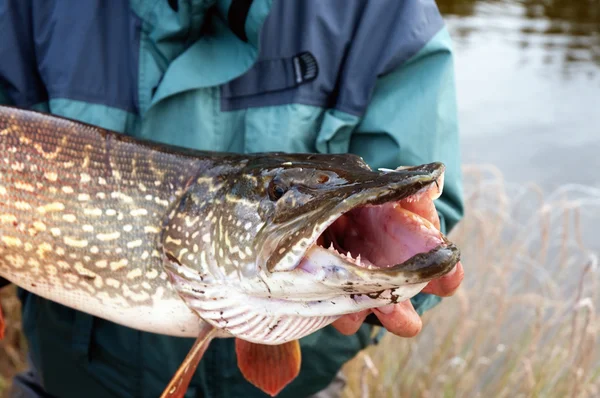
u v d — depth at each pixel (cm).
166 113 58
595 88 276
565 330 96
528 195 154
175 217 49
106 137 51
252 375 53
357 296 42
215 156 51
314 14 57
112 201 50
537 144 214
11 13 58
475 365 94
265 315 46
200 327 51
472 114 238
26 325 65
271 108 58
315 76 58
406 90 58
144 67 58
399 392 94
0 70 58
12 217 51
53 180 50
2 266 52
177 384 49
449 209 59
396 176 40
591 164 199
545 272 102
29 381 70
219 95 58
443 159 59
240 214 46
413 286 41
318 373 64
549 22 381
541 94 264
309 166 45
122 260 50
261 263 44
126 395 63
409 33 57
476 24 363
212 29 58
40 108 60
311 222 41
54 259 51
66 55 57
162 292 50
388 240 41
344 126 58
